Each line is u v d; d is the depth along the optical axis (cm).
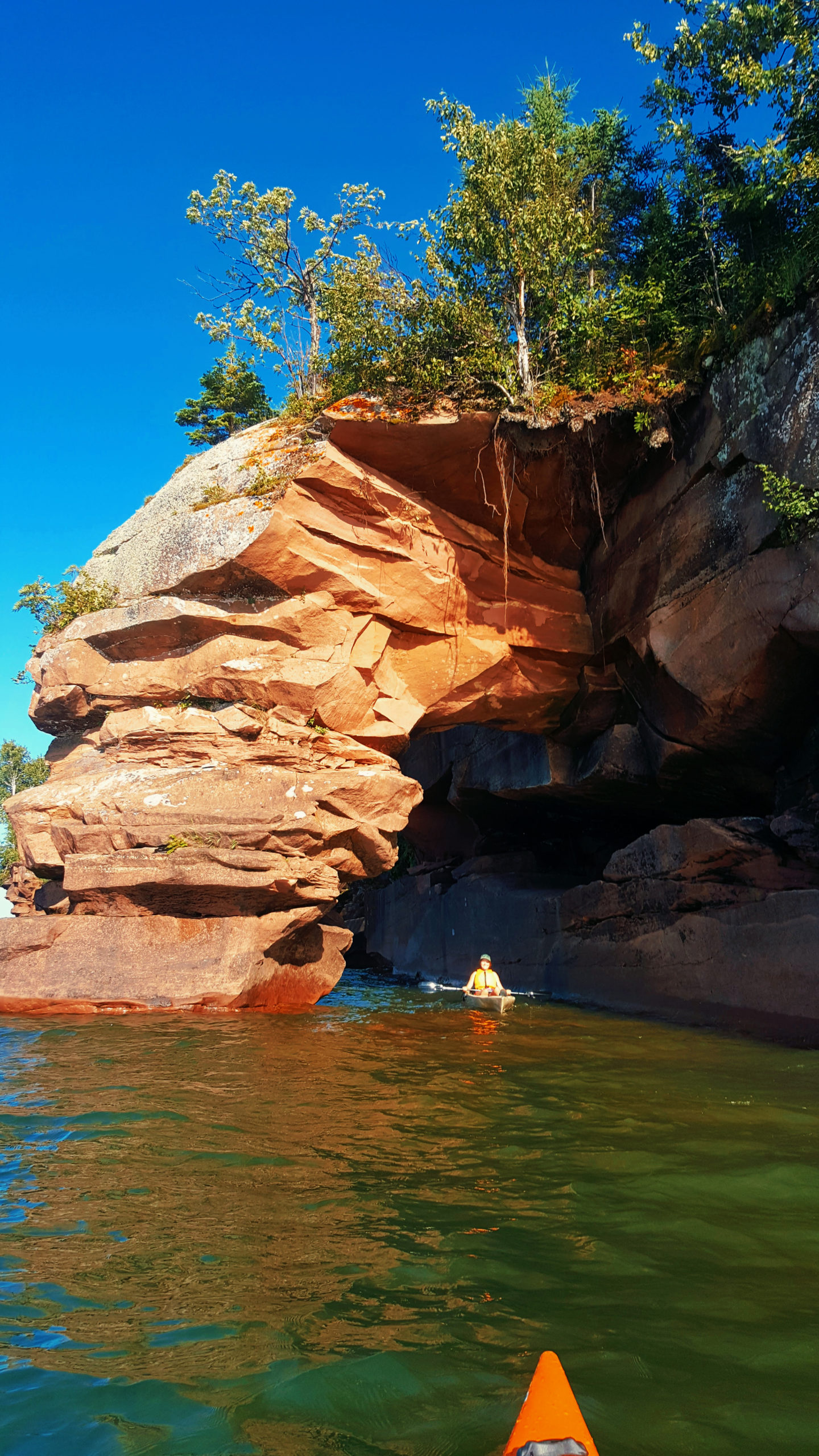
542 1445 214
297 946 1578
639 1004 1585
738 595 1389
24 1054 1009
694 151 1614
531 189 1577
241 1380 327
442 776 2669
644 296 1570
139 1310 385
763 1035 1241
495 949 2219
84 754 1684
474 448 1622
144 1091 826
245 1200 525
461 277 1638
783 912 1255
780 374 1298
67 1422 300
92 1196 532
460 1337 360
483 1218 497
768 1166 593
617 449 1656
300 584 1623
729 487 1418
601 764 1880
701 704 1507
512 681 1861
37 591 1772
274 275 1970
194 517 1656
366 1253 447
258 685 1593
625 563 1725
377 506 1633
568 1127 706
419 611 1719
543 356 1662
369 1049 1099
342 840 1580
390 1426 298
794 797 1473
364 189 1916
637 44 1515
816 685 1355
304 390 1967
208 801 1492
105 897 1448
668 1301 393
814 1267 430
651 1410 306
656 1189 546
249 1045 1109
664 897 1541
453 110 1542
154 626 1617
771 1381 326
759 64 1360
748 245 1558
